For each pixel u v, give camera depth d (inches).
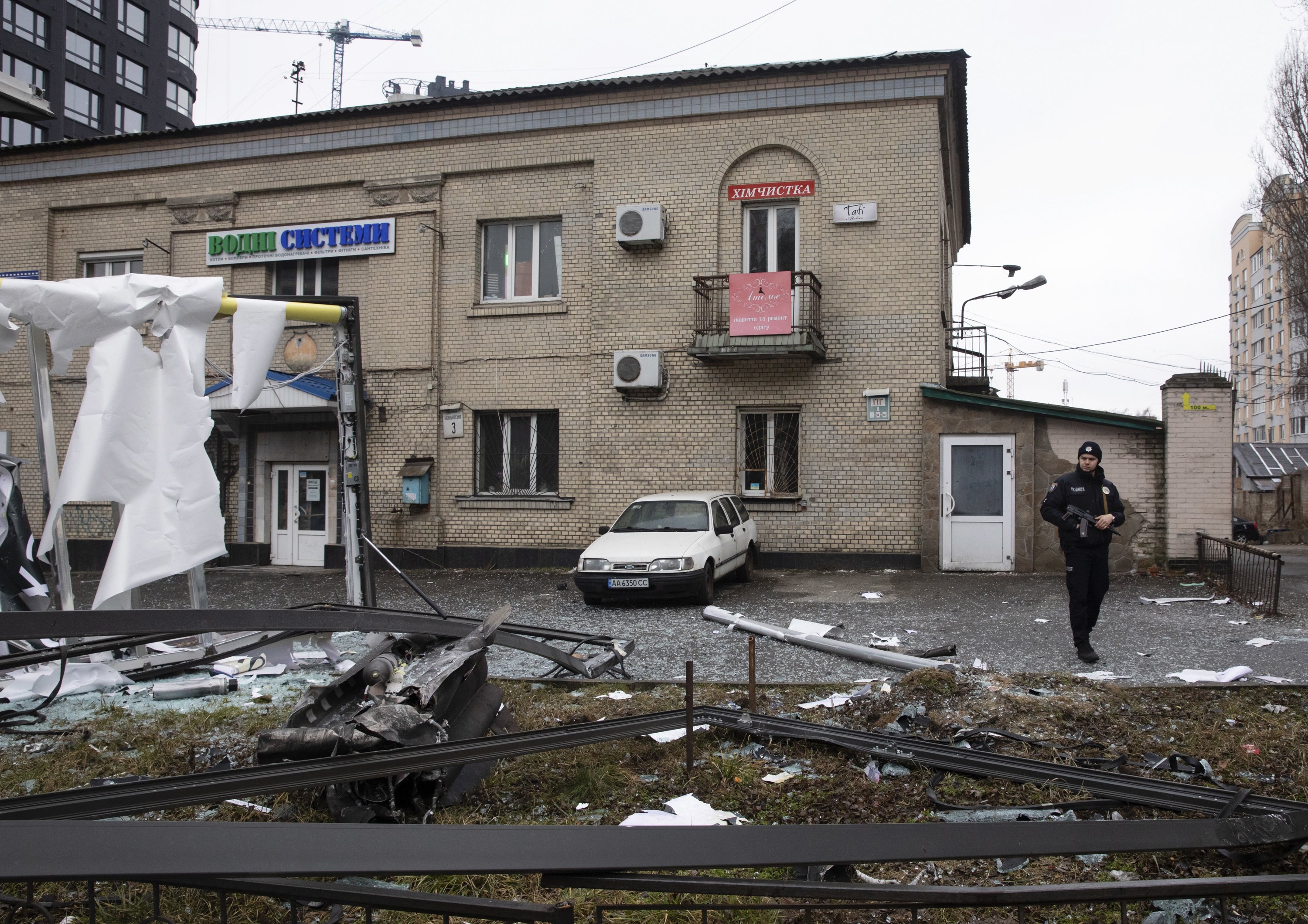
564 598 476.4
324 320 315.3
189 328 283.6
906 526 557.6
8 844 88.2
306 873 94.9
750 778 188.9
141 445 269.4
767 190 582.6
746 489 591.8
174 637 259.3
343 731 171.3
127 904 143.9
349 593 324.5
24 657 232.4
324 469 673.0
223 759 203.6
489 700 217.5
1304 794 176.2
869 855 112.3
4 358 719.1
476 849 101.6
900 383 559.5
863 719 224.8
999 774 182.4
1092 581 292.0
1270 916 135.7
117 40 1706.4
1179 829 129.1
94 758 212.8
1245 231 3036.4
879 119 564.1
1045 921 136.0
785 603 439.2
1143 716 223.9
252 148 668.1
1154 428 526.0
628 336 600.4
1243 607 402.3
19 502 306.7
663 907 111.7
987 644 328.2
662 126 597.3
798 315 566.6
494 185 631.8
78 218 709.9
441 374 639.8
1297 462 1365.7
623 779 189.8
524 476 637.3
